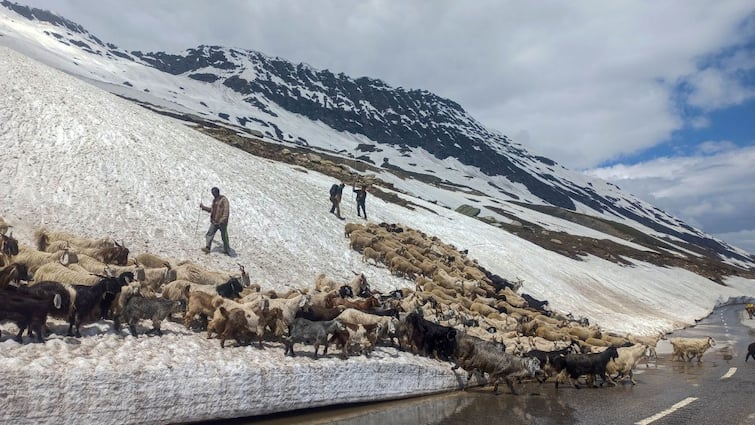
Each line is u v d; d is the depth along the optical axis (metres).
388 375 12.77
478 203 103.81
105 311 11.02
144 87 198.88
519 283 32.88
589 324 30.19
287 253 23.59
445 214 52.38
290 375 10.80
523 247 48.59
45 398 7.89
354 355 13.04
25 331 9.92
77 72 171.25
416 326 15.12
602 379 16.11
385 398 12.60
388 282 25.05
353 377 12.00
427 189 103.94
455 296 24.59
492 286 29.36
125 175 23.75
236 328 11.59
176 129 34.69
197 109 189.38
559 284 40.47
